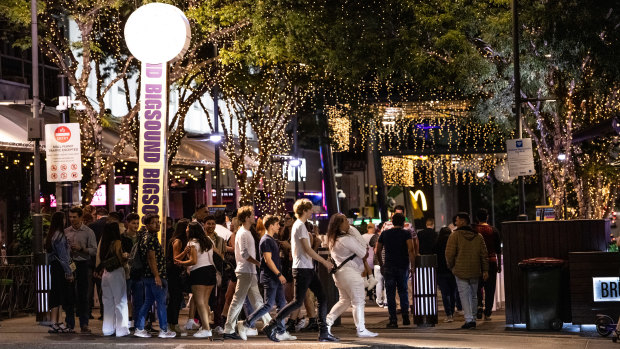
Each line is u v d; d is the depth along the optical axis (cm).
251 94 4294
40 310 2078
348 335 1927
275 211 4878
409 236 2130
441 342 1734
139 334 1891
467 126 4544
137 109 3262
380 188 4531
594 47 3516
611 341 1764
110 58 4262
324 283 2169
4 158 3422
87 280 2008
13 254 2941
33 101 2667
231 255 2041
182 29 2089
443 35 3466
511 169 2827
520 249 2036
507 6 3597
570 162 4188
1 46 3644
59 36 3209
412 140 5341
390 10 3500
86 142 3169
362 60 3506
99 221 2359
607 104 3969
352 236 1845
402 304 2158
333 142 4091
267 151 4228
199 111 5584
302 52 3516
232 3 3419
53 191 3678
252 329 1934
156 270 1870
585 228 1998
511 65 3591
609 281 1933
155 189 2111
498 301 2619
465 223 2089
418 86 3675
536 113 3894
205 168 5153
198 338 1881
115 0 3203
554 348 1645
